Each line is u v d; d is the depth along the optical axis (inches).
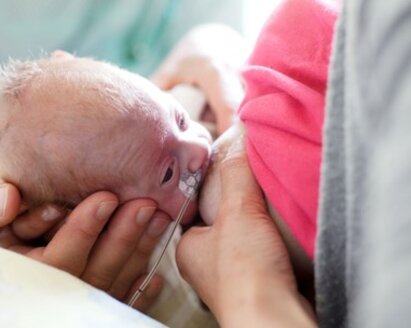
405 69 6.7
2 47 21.9
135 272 11.9
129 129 11.4
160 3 22.4
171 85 17.3
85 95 11.4
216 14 22.3
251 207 10.5
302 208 10.1
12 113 11.6
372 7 7.2
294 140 10.4
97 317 9.4
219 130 14.8
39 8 21.8
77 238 10.8
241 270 9.6
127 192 11.7
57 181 11.5
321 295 9.2
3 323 9.0
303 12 11.2
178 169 12.0
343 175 8.4
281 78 10.8
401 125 6.6
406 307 6.4
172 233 11.9
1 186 11.2
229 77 16.2
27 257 10.5
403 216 6.5
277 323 8.8
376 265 6.8
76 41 22.1
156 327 9.6
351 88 7.8
